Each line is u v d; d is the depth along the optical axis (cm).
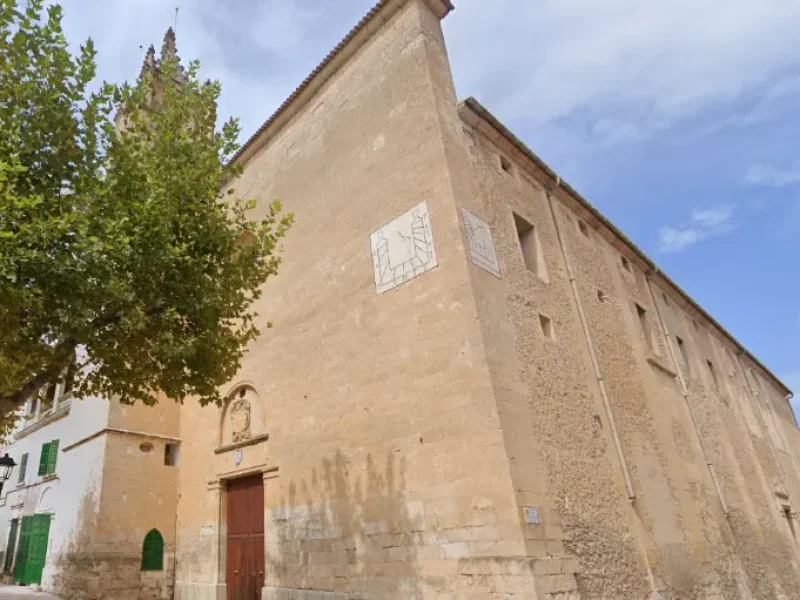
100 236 788
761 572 1692
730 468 1905
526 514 832
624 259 1947
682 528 1337
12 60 799
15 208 698
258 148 1688
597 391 1270
